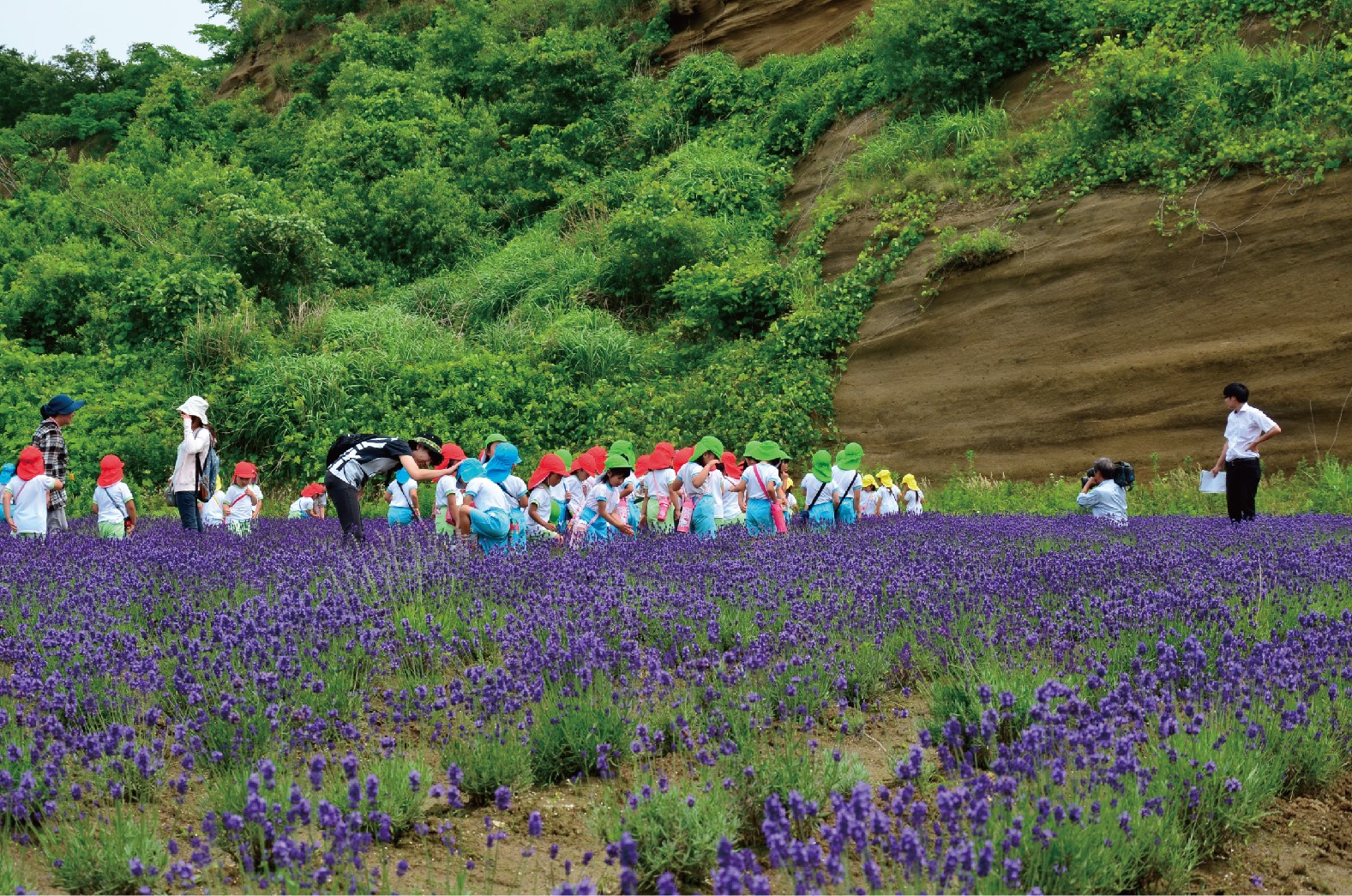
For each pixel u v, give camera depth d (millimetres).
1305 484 17047
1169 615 6234
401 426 23719
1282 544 9586
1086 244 22016
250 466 15766
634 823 4031
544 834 4348
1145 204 21641
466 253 33969
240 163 44875
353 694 5590
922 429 22031
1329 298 18531
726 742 4633
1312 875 3969
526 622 6254
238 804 4133
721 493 12867
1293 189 19781
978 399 21734
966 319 23000
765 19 36844
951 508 18938
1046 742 4168
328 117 45094
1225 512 16172
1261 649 5332
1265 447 18031
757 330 26141
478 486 10172
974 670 5500
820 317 24469
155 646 6113
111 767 4469
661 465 13508
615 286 29391
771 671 5594
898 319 23938
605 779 4441
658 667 5492
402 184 34250
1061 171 23422
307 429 24000
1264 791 4395
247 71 56094
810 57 33688
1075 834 3660
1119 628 6027
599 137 35750
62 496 13547
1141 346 20281
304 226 31156
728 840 3062
